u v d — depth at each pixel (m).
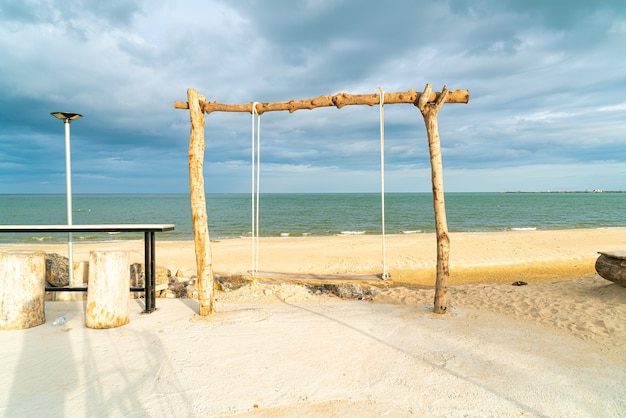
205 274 5.52
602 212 50.94
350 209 60.09
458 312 5.89
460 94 5.42
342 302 6.79
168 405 3.05
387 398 3.18
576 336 4.78
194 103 5.57
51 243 20.31
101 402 3.09
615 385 3.44
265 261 14.62
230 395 3.21
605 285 6.88
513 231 25.25
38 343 4.37
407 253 16.14
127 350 4.18
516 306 6.20
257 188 6.16
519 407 3.05
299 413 2.94
